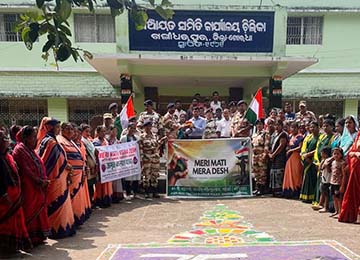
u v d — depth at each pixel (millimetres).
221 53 9938
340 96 15523
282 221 5891
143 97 14883
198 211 6629
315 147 7023
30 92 15266
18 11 15406
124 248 4629
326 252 4418
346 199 5793
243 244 4734
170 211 6648
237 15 9883
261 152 7969
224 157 7961
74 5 2273
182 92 15250
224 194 7934
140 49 9820
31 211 4660
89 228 5594
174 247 4641
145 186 7848
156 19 9727
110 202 7133
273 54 10031
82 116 15883
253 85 13273
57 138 5621
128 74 10281
